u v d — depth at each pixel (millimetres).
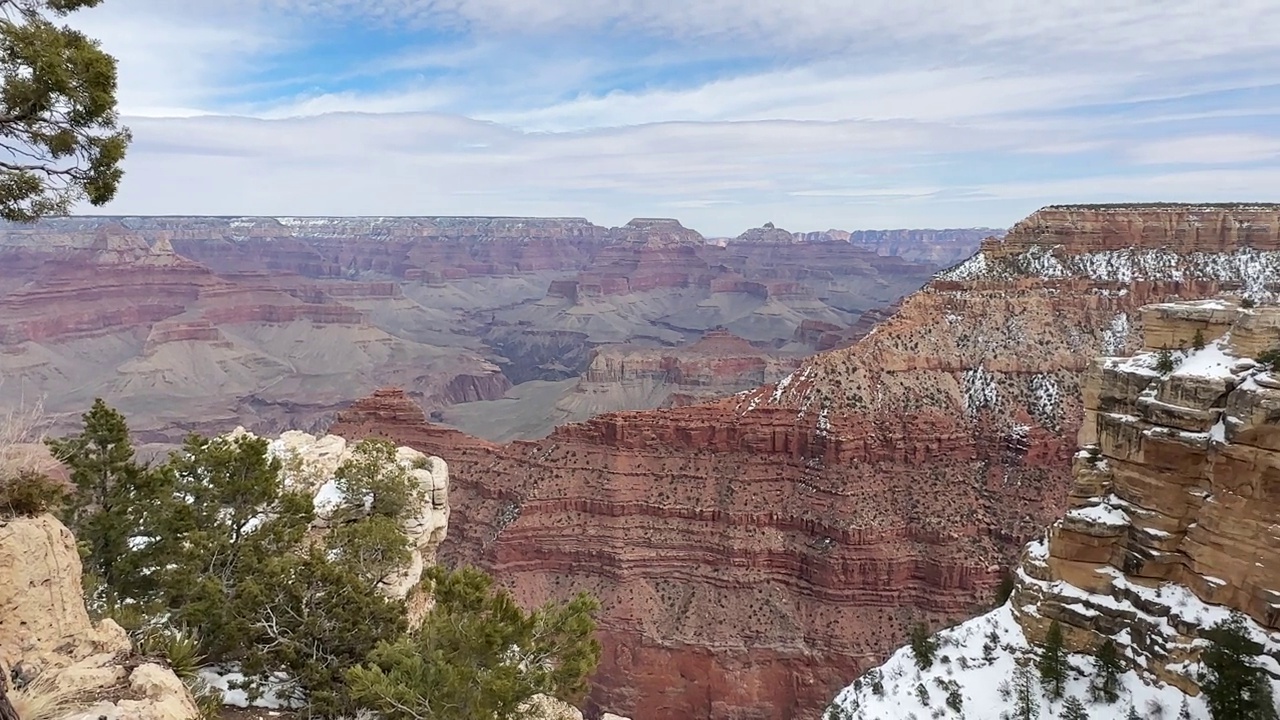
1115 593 31938
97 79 18078
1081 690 31094
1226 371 29797
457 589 23000
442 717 19109
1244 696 26344
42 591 15250
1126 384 32781
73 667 14828
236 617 25172
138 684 14930
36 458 16641
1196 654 28391
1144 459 31406
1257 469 27484
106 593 27859
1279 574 26844
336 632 24797
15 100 17125
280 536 32375
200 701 18828
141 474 33062
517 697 20781
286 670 25016
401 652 21453
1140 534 31422
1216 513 28875
